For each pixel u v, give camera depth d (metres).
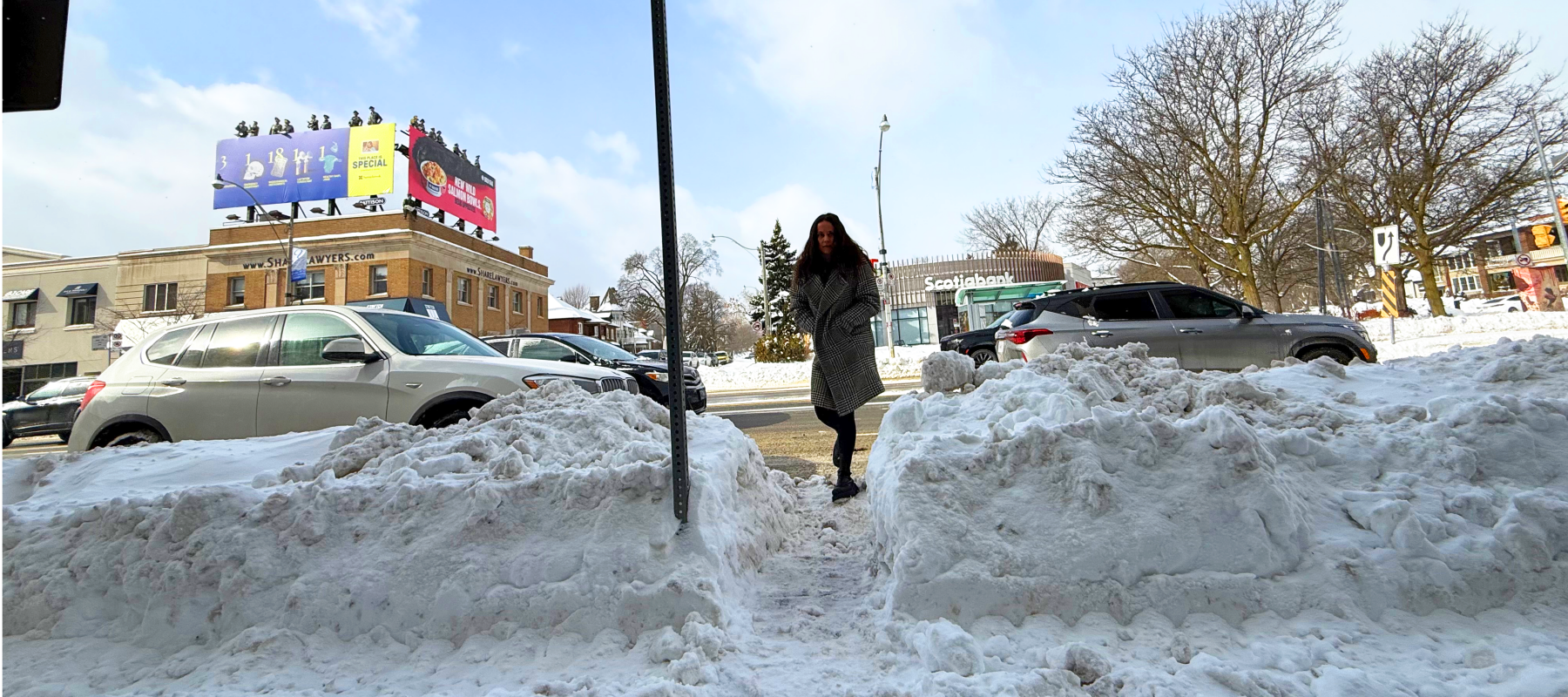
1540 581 2.14
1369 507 2.38
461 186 37.88
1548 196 23.80
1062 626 2.16
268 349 5.33
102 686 2.12
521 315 42.19
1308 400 3.31
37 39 1.82
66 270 34.09
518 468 2.75
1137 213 23.84
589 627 2.24
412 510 2.55
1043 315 8.77
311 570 2.41
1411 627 2.05
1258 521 2.28
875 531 2.83
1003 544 2.32
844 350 3.92
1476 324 19.81
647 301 59.59
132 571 2.44
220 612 2.36
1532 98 22.67
